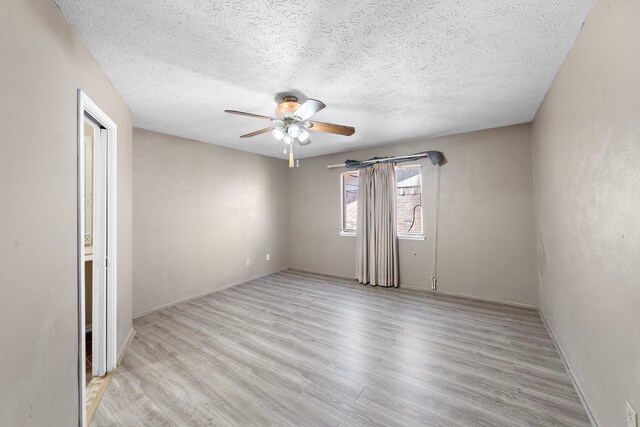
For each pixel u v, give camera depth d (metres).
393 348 2.57
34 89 1.20
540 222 3.12
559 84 2.16
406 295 4.09
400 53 1.89
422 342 2.67
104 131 2.24
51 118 1.33
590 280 1.70
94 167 2.20
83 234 1.62
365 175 4.72
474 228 3.87
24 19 1.13
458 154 3.96
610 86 1.35
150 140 3.60
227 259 4.56
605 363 1.50
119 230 2.44
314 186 5.51
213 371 2.23
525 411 1.76
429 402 1.86
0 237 1.00
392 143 4.45
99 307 2.18
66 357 1.45
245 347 2.61
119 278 2.44
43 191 1.26
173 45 1.76
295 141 4.13
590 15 1.52
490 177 3.74
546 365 2.26
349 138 4.16
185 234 3.96
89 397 1.92
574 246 1.98
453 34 1.69
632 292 1.23
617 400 1.38
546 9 1.49
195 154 4.11
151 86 2.32
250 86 2.36
